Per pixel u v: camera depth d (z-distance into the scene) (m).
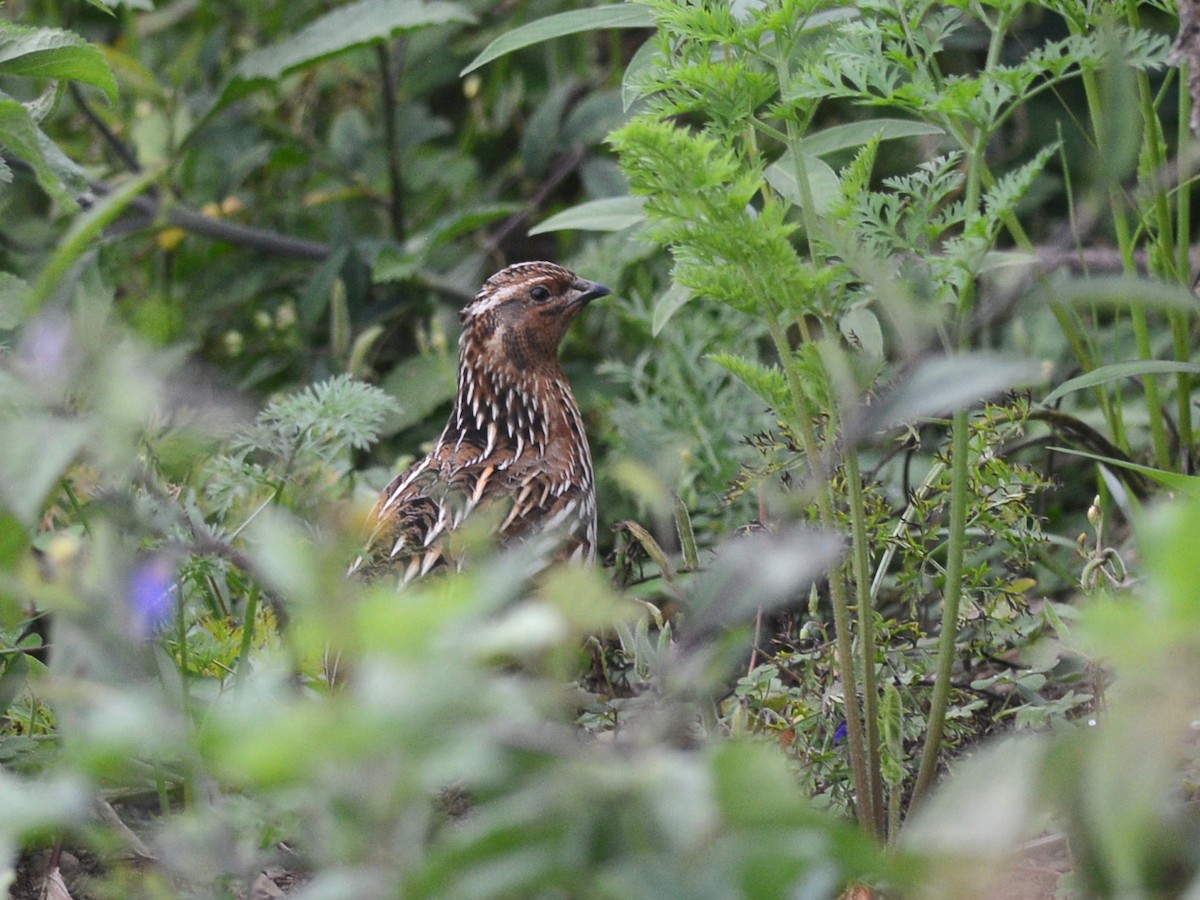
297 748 3.20
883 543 7.16
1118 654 3.44
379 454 12.02
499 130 15.24
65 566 5.11
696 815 3.50
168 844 4.53
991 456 6.99
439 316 13.04
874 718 6.21
